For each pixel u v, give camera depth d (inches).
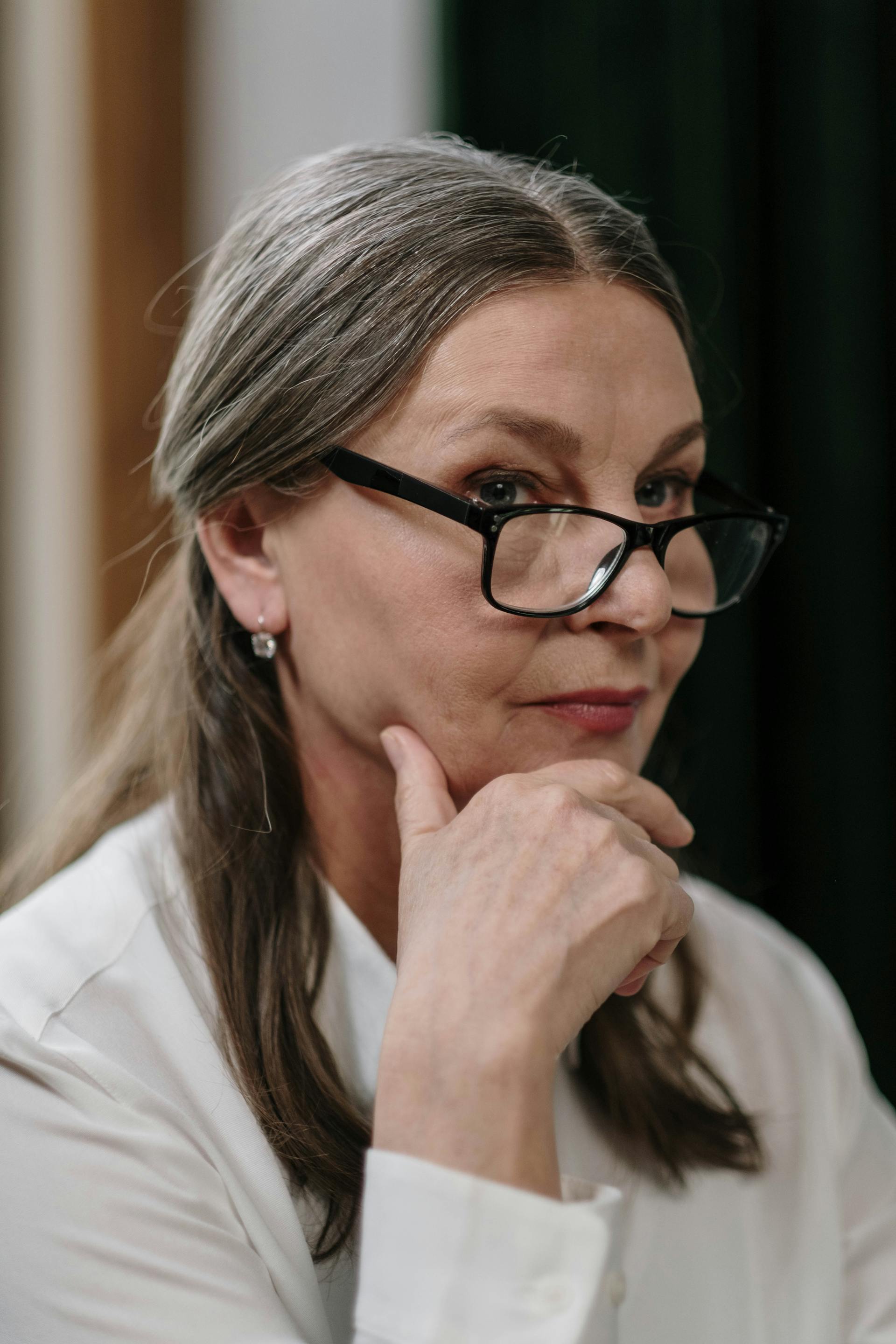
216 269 36.8
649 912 28.5
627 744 34.4
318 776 36.8
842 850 61.0
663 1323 35.7
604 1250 24.7
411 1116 25.6
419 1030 26.3
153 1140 28.6
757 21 62.0
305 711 36.3
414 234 31.2
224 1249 28.3
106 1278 26.8
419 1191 24.8
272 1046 32.1
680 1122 38.9
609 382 31.4
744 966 45.1
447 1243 24.5
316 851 36.8
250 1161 30.4
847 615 60.7
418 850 30.3
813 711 61.6
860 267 60.5
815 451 61.3
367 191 32.6
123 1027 31.2
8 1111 28.4
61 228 66.0
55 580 67.2
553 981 26.7
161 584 44.0
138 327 65.5
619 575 31.6
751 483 61.8
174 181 66.2
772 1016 43.8
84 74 64.4
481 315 30.7
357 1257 31.0
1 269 66.0
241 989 32.9
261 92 67.4
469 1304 24.3
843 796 61.0
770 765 63.5
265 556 35.6
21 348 66.7
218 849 35.2
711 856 60.6
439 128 62.2
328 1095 32.1
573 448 31.2
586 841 29.0
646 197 60.8
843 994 61.1
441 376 30.7
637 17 60.6
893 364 61.9
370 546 32.0
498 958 27.0
